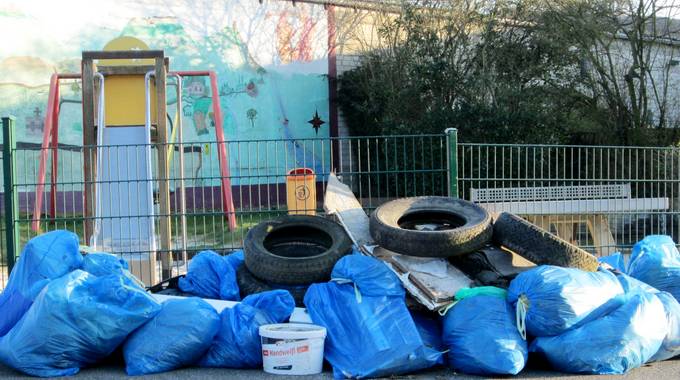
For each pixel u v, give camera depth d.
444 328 5.03
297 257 6.00
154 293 5.98
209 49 14.90
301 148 15.64
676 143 13.81
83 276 4.89
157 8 14.44
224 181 9.54
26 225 8.29
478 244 5.59
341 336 4.89
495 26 14.20
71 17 13.77
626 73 14.13
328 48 15.95
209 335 4.84
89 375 4.72
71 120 13.83
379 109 14.60
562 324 4.78
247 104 15.27
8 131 6.76
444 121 12.73
